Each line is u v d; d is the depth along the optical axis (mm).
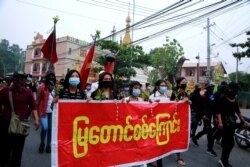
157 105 5266
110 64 6949
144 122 4973
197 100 7844
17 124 4691
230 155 7344
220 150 7699
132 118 4750
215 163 6336
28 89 4961
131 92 5242
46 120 6367
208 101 7590
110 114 4426
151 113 5113
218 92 7336
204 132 7832
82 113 4082
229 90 5906
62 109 3900
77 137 4027
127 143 4664
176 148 5727
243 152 7777
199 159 6613
